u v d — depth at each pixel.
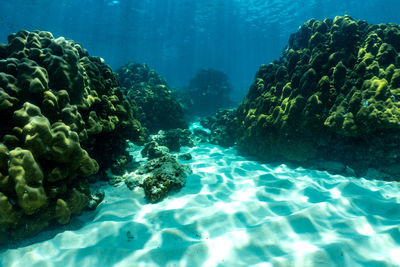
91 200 3.98
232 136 9.26
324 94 5.66
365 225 2.99
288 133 6.05
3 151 2.76
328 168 5.69
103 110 4.95
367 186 4.58
